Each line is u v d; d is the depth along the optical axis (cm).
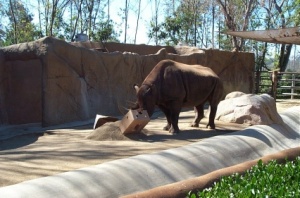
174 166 609
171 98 897
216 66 1881
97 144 812
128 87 1427
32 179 521
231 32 1574
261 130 923
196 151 684
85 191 483
